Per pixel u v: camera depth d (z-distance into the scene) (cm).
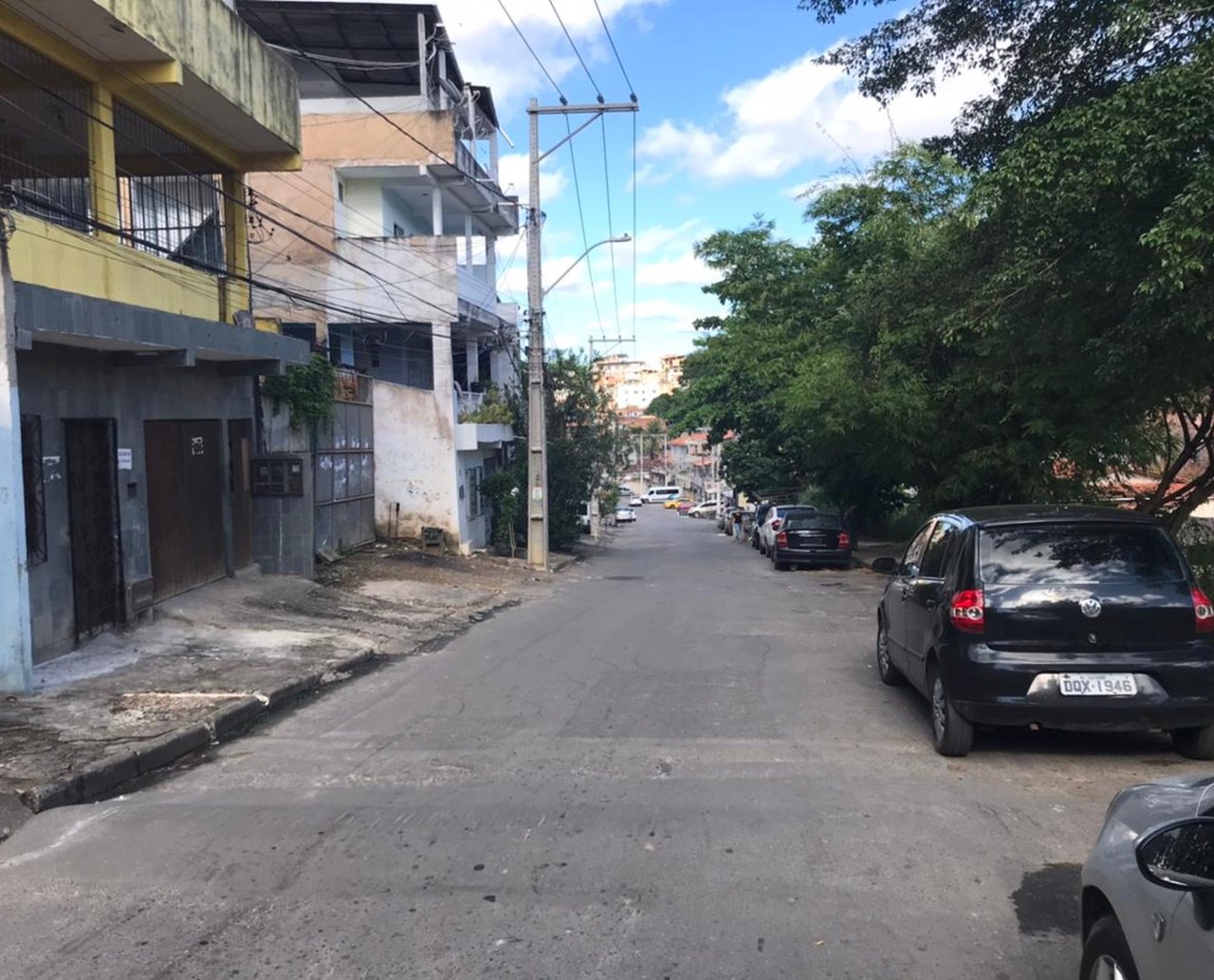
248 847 508
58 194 1037
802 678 939
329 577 1627
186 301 1247
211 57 1152
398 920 421
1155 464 1745
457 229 2925
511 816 548
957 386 1752
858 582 2056
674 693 873
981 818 538
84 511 1007
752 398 3447
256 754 700
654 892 445
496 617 1489
